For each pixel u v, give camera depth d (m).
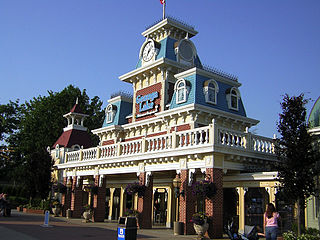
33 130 54.44
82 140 42.66
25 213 35.47
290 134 16.23
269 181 19.11
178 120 27.36
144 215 23.27
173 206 26.86
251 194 21.34
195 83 26.83
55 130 54.03
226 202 22.98
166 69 30.73
